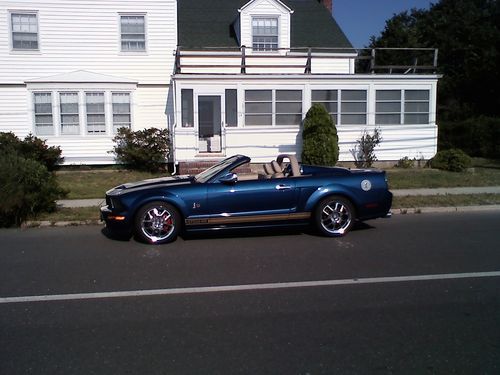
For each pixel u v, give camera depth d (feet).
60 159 62.34
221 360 12.71
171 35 64.85
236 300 17.26
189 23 73.61
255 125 57.67
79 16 63.00
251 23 68.85
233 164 27.20
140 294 18.08
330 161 54.44
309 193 27.35
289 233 29.04
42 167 35.01
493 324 14.93
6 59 61.93
